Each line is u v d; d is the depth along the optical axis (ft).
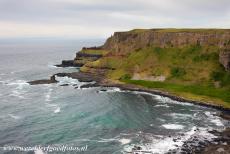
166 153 239.71
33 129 297.12
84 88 497.46
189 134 282.15
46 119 329.72
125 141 266.57
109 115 344.90
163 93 441.68
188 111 359.87
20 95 453.17
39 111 361.92
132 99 420.36
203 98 401.08
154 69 533.96
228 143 259.80
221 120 325.01
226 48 472.85
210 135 279.28
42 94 458.09
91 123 316.19
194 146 252.62
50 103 401.29
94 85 510.17
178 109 368.68
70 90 484.74
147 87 476.13
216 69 476.95
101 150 248.32
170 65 529.86
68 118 333.42
